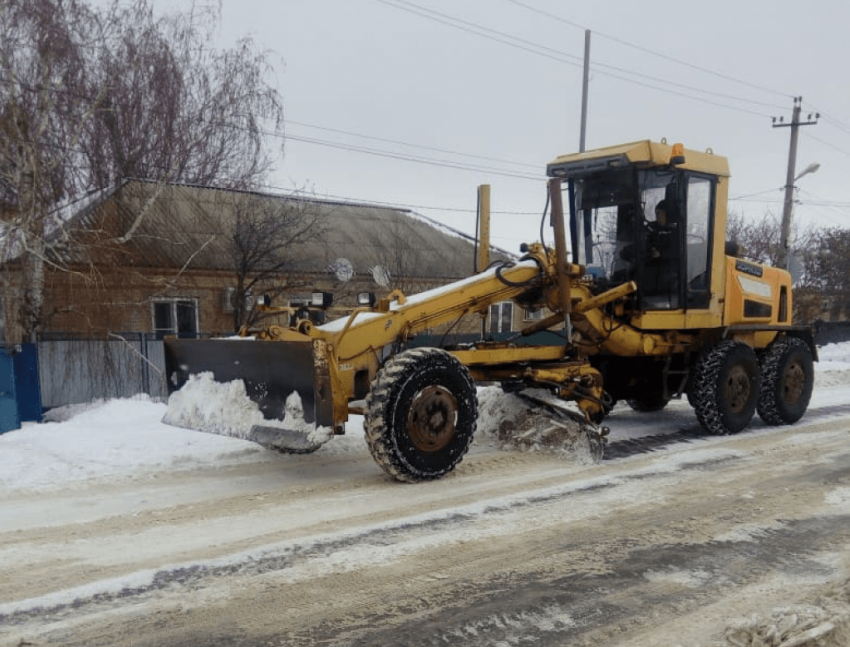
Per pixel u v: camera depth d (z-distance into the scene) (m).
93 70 12.55
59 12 11.84
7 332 11.22
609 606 3.43
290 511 4.86
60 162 11.88
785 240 25.84
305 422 5.29
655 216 7.50
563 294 6.64
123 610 3.36
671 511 4.97
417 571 3.83
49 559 3.98
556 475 5.93
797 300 28.73
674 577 3.79
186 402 6.23
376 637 3.11
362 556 4.04
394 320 5.85
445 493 5.32
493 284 6.52
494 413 7.18
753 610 3.38
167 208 16.08
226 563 3.92
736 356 7.89
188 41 14.27
